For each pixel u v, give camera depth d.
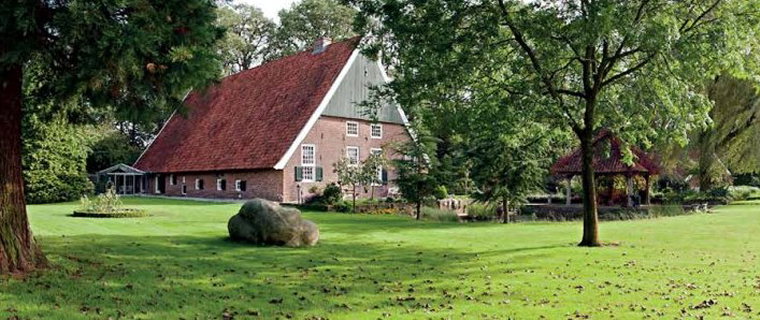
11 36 7.65
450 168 27.20
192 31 8.25
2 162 9.32
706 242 16.05
